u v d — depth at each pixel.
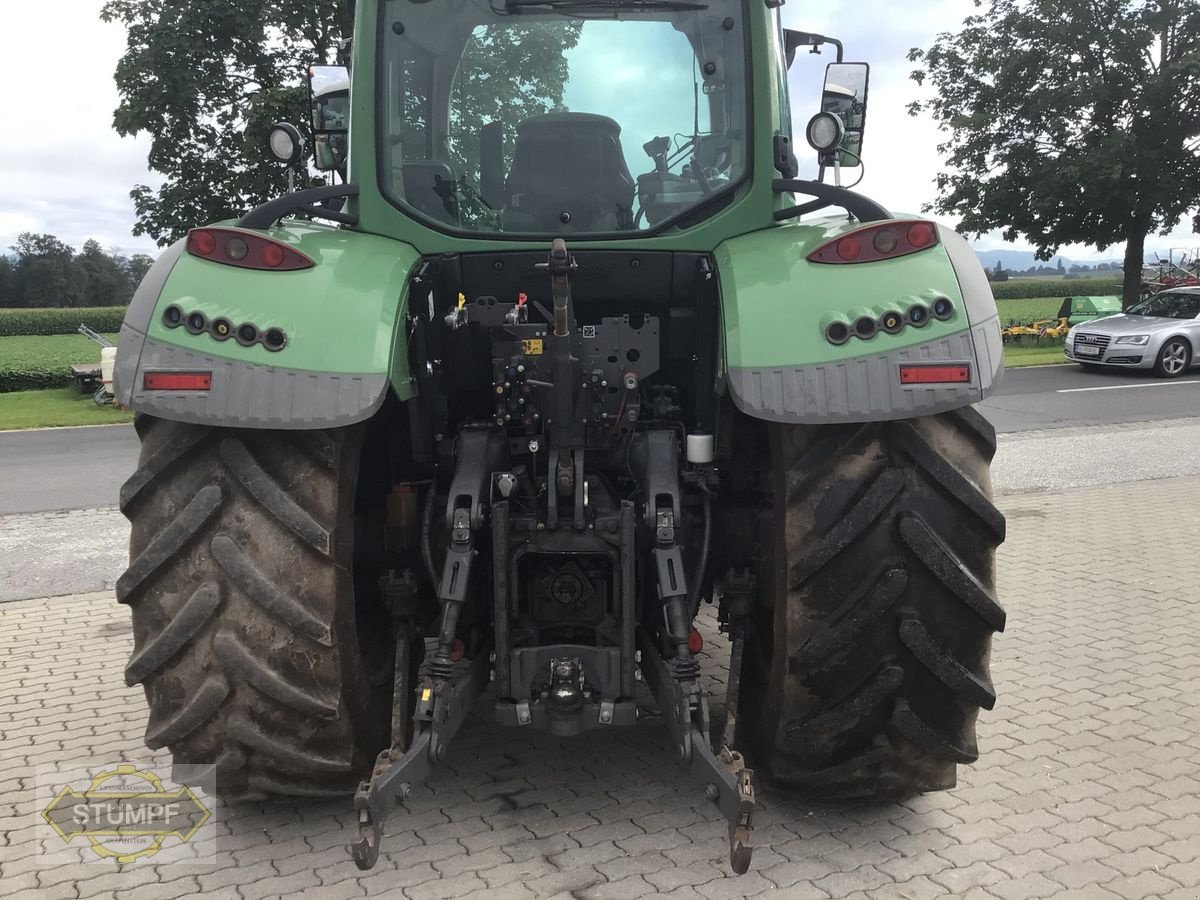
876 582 2.54
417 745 2.47
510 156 3.24
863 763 2.76
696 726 2.55
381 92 3.18
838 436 2.57
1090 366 18.59
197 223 15.09
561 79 3.22
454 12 3.20
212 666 2.57
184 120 14.91
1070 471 8.76
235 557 2.52
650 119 3.21
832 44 3.88
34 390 21.66
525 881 2.67
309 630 2.53
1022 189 21.16
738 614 3.00
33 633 4.88
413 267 2.97
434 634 3.19
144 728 3.73
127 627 4.98
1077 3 19.42
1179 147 20.03
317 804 3.09
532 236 3.19
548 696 2.70
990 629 2.60
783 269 2.64
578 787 3.19
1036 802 3.08
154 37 14.38
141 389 2.42
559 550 2.79
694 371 3.28
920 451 2.54
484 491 2.87
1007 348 23.66
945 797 3.11
